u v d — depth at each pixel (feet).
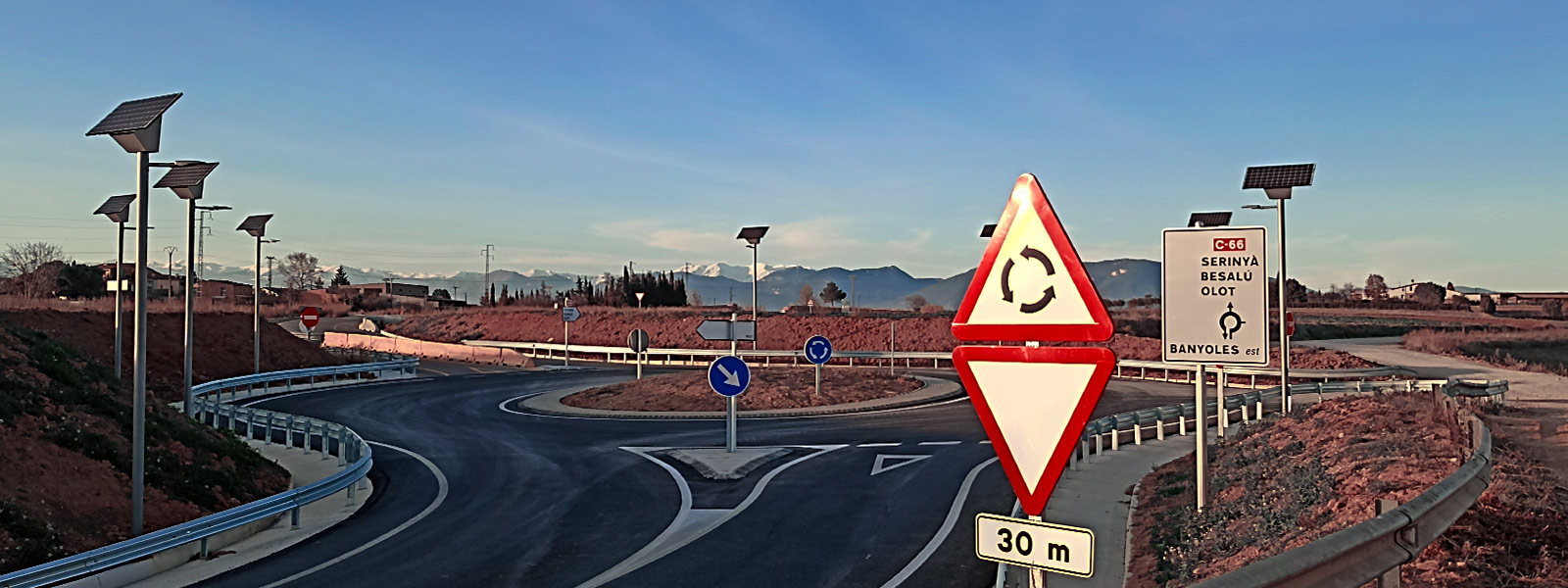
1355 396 64.23
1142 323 185.47
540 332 204.54
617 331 195.93
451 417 84.38
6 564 32.63
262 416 68.33
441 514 43.78
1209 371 124.26
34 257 246.27
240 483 48.44
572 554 36.14
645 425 77.71
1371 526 16.08
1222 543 29.81
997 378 11.66
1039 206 11.44
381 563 35.12
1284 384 61.31
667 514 43.24
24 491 37.37
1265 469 40.32
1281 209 59.26
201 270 294.05
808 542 37.50
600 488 49.78
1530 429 51.90
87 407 47.70
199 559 35.73
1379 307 362.12
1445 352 152.15
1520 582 21.06
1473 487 23.53
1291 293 383.86
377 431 75.10
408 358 137.39
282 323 241.76
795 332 182.80
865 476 51.90
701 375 107.04
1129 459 56.49
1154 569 29.99
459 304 370.53
